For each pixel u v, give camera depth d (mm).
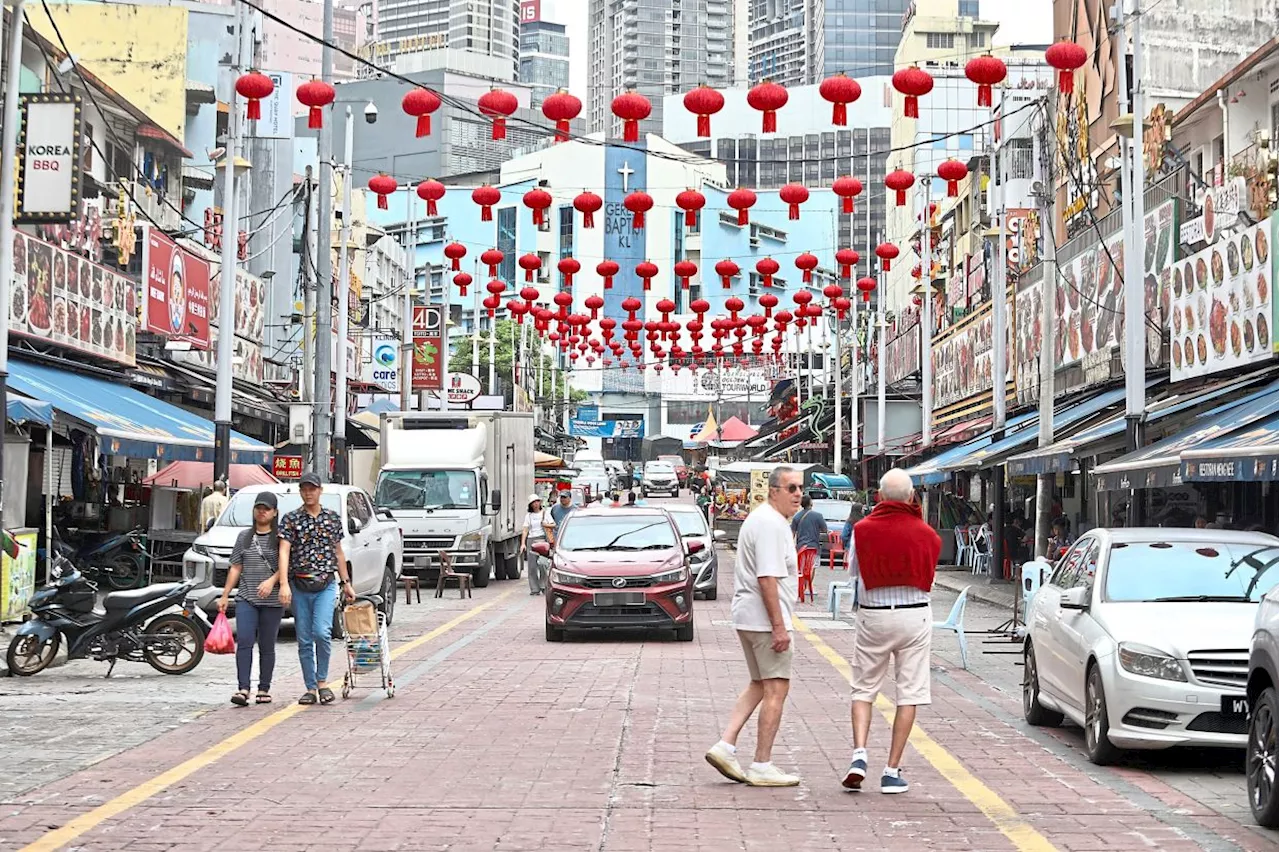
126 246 28906
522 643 18781
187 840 7371
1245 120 26000
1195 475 16703
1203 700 9445
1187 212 25281
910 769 9719
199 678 14836
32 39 28516
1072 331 31562
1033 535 31234
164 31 44469
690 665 16062
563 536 19891
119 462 30250
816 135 164875
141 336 30062
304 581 12750
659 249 118938
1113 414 27297
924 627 8859
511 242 115125
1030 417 34219
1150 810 8406
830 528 39500
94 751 10188
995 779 9406
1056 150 36406
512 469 33688
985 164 47438
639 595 18516
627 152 118625
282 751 10211
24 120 19438
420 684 14312
